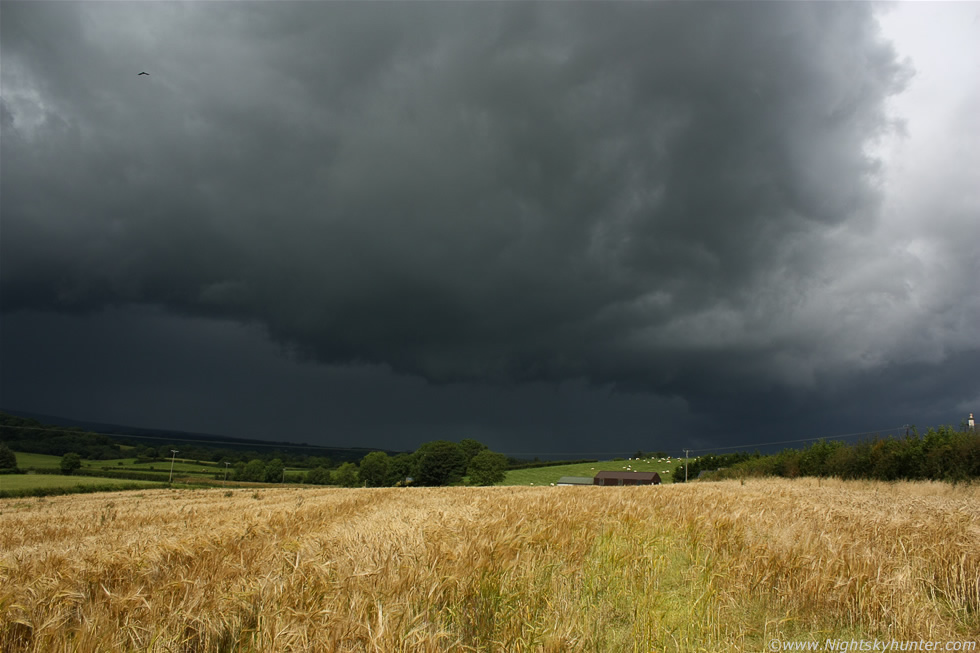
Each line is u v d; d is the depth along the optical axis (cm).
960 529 1127
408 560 807
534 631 659
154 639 600
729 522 1198
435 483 11494
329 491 5034
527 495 2423
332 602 636
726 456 10988
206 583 750
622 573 934
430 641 570
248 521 1509
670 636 709
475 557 838
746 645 714
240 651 613
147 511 2978
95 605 706
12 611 655
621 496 2125
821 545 992
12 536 2009
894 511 1520
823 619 806
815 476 5338
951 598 865
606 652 681
